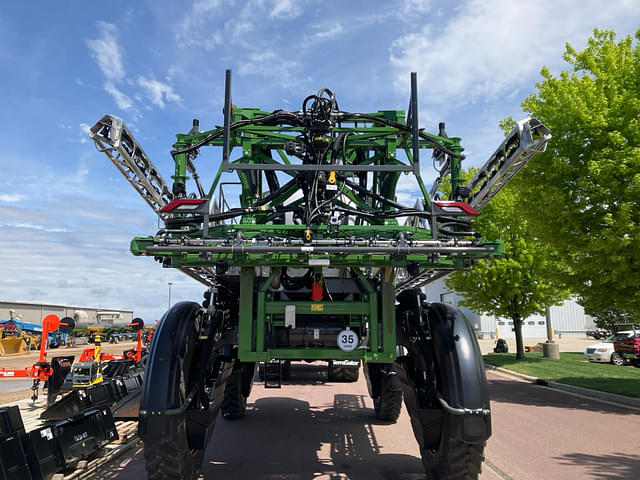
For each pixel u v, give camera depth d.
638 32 10.63
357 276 4.11
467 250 3.49
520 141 3.94
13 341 25.08
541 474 4.95
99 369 9.25
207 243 3.49
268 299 4.00
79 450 4.70
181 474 3.35
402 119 4.71
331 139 4.22
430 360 3.92
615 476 4.89
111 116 3.90
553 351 19.11
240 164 3.78
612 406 9.30
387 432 6.53
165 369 3.42
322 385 11.61
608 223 9.27
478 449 3.48
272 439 6.16
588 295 10.65
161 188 5.05
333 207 4.00
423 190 3.87
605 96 10.02
